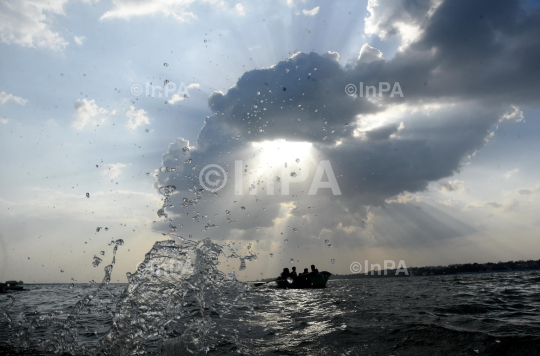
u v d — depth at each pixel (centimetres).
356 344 230
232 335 270
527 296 499
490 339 226
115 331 265
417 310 374
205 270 348
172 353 226
